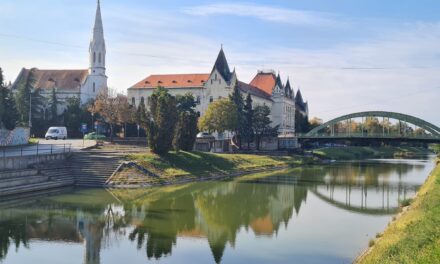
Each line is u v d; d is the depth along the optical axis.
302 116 193.88
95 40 149.75
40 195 54.09
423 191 53.97
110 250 33.16
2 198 50.91
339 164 122.12
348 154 158.25
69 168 65.44
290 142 132.75
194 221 43.41
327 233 39.78
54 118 128.88
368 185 74.38
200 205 51.91
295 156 124.12
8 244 34.06
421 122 122.88
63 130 106.00
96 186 61.75
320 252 33.72
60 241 35.12
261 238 37.72
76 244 34.44
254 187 69.00
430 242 27.20
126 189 60.69
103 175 64.12
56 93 141.75
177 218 44.50
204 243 35.72
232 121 112.44
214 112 111.81
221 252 33.41
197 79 149.38
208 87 144.25
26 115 121.88
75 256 31.58
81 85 145.88
